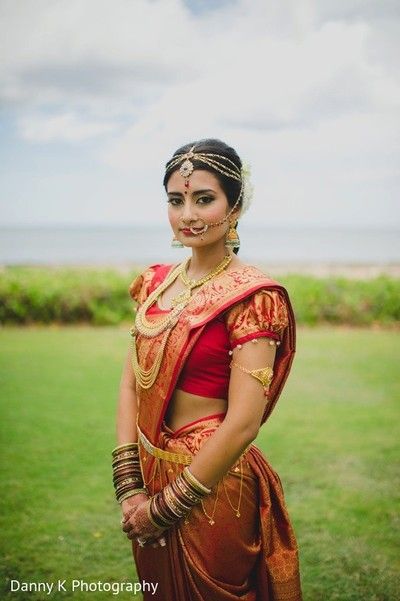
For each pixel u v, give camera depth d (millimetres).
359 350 9023
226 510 1754
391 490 4055
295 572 1850
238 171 1755
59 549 3248
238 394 1660
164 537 1787
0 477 4270
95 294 11336
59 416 5750
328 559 3133
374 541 3334
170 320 1742
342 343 9609
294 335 1789
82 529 3484
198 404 1743
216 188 1709
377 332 10727
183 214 1725
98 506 3805
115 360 8219
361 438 5168
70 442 5039
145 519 1727
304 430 5383
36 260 54656
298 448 4902
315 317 11406
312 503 3838
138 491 1882
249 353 1659
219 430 1658
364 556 3162
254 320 1669
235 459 1665
